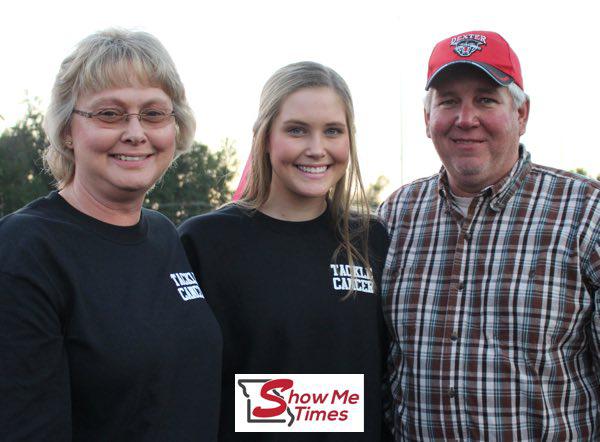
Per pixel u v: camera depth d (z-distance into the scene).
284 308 2.61
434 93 2.89
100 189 2.16
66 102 2.13
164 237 2.38
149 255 2.23
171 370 2.07
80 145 2.13
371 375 2.73
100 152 2.11
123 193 2.17
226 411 2.63
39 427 1.82
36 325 1.85
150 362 2.01
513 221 2.70
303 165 2.74
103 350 1.93
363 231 2.91
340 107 2.75
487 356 2.61
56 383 1.87
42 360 1.85
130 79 2.11
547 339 2.56
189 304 2.25
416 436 2.75
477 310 2.66
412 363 2.77
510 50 2.87
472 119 2.74
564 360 2.59
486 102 2.80
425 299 2.78
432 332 2.73
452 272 2.74
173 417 2.08
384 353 2.96
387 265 2.93
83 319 1.93
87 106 2.10
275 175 2.82
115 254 2.12
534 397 2.55
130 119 2.13
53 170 2.28
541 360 2.56
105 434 1.96
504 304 2.62
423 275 2.82
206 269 2.68
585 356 2.67
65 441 1.88
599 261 2.52
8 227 1.97
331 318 2.66
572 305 2.56
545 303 2.57
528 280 2.60
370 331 2.75
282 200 2.83
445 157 2.85
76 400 1.95
